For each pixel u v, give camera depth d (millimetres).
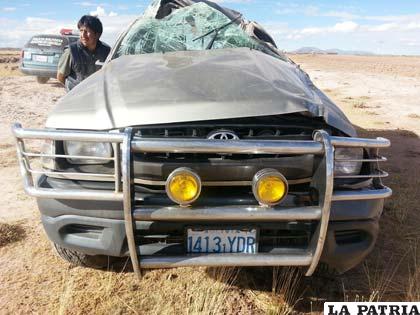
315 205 2584
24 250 3727
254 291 3230
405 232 4258
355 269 3559
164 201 2543
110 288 3209
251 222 2625
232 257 2588
